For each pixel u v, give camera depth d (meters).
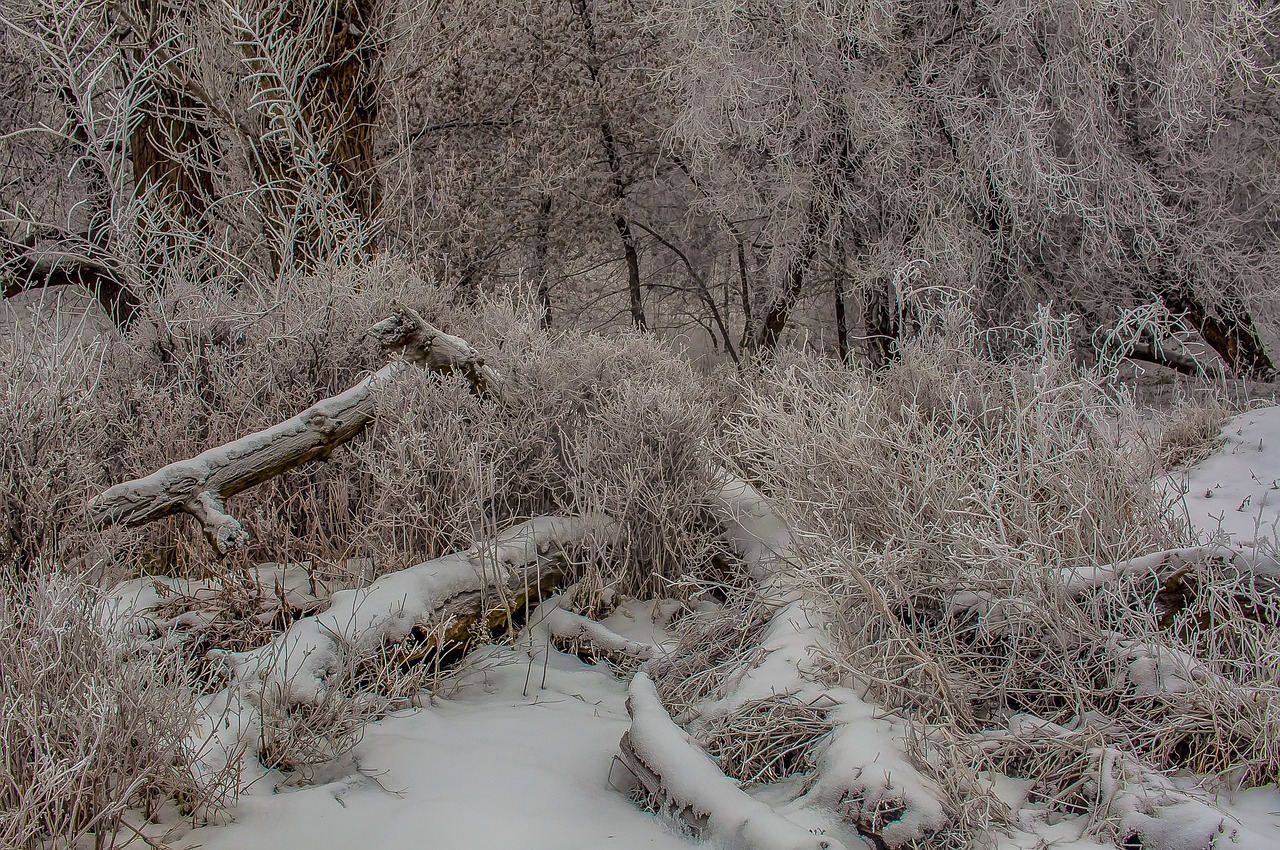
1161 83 8.16
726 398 5.81
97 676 2.17
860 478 3.03
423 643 3.15
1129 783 2.16
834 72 8.89
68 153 7.59
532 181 11.58
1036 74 8.58
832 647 2.75
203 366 4.59
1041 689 2.50
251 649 3.03
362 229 6.98
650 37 12.02
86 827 2.00
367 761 2.57
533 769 2.53
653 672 3.13
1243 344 9.21
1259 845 1.88
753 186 9.70
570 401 4.22
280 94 6.81
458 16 10.03
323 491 4.05
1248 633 2.42
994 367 3.95
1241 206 9.59
